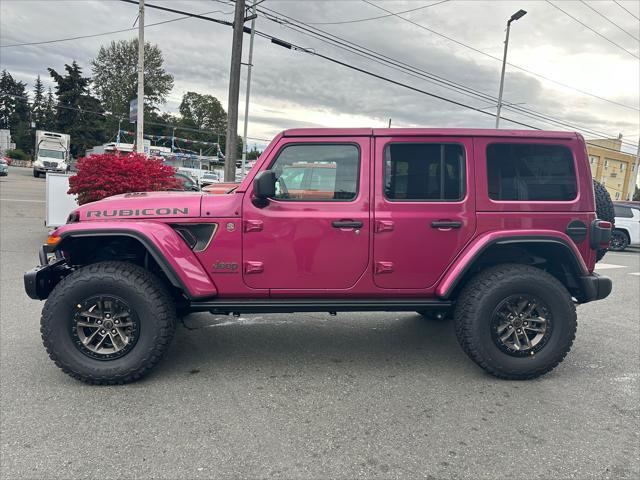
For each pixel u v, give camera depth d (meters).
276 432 2.93
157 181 9.30
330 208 3.68
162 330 3.54
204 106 97.69
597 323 5.58
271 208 3.66
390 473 2.53
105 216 3.62
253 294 3.71
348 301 3.78
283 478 2.47
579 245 3.87
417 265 3.75
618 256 12.96
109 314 3.54
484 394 3.52
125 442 2.79
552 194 3.84
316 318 5.48
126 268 3.57
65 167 38.09
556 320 3.69
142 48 15.98
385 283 3.75
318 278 3.71
